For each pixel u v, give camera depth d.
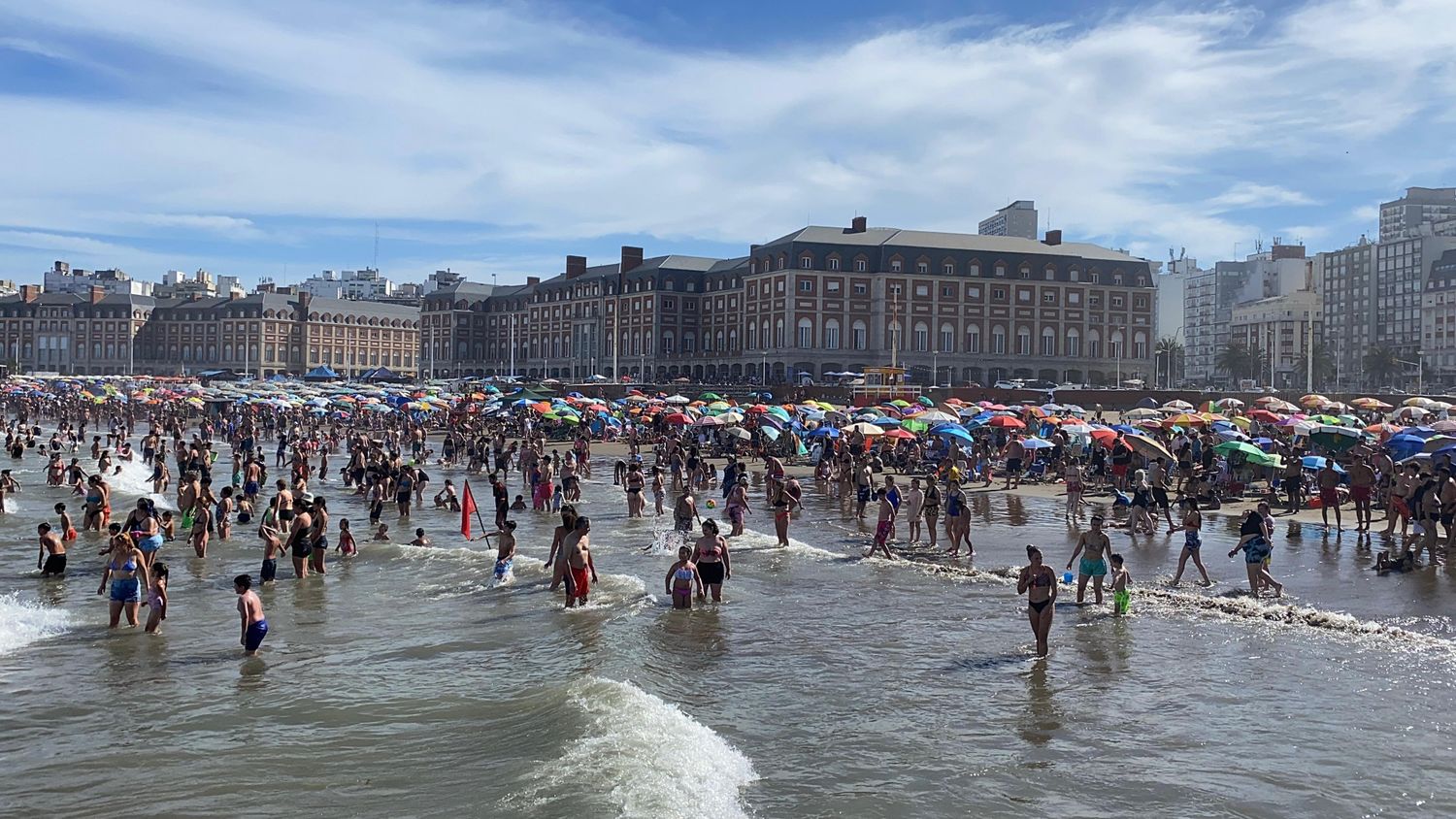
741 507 34.62
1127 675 18.73
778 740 15.70
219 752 15.43
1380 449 42.06
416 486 43.03
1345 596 24.59
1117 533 34.62
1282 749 15.24
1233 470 43.59
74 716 17.06
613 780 13.86
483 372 184.75
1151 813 13.22
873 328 130.88
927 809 13.30
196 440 58.12
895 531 35.69
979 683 18.39
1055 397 103.38
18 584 27.31
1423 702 17.20
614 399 113.44
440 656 20.44
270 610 24.52
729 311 143.25
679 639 21.52
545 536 36.03
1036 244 138.25
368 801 13.64
